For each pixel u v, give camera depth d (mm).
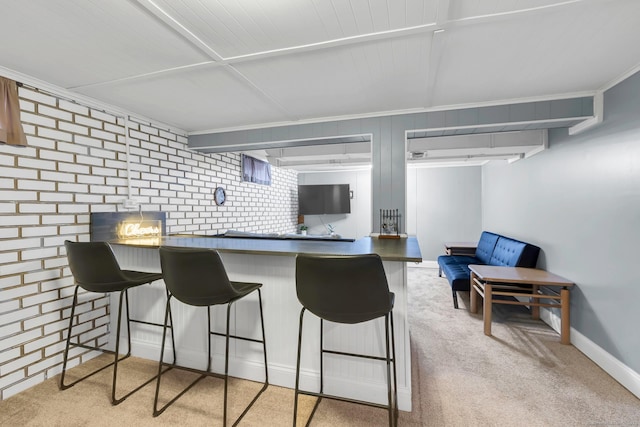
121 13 1338
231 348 2037
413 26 1450
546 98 2369
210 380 2014
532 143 3127
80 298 2273
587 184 2383
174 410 1706
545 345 2537
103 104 2447
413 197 5965
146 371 2129
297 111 2740
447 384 1966
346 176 6582
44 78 1995
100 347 2408
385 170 2783
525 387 1932
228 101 2461
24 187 1938
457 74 1986
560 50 1679
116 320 2434
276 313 1932
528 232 3484
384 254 1626
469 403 1771
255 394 1845
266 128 3139
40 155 2025
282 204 6016
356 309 1305
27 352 1952
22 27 1432
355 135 2867
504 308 3504
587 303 2367
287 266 1900
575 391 1889
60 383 1984
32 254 1981
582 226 2443
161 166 3039
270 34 1510
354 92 2295
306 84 2139
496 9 1316
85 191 2311
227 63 1812
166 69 1889
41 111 2027
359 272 1253
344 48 1657
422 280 4883
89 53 1688
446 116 2629
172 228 3178
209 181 3777
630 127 1938
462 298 3924
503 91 2283
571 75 2002
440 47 1639
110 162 2510
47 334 2062
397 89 2236
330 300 1317
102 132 2443
